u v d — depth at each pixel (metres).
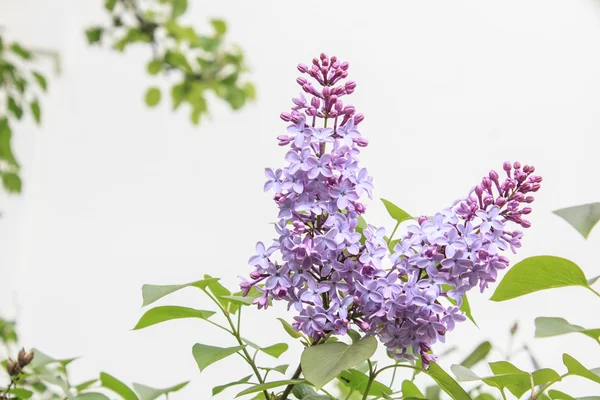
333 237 0.96
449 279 0.97
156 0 2.54
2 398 1.16
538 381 1.02
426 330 0.97
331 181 0.97
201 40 2.55
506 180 1.00
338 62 1.01
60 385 1.15
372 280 0.97
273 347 1.08
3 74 2.07
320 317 0.97
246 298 1.04
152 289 1.02
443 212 0.98
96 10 3.34
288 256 0.97
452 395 1.03
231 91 2.57
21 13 3.23
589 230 0.99
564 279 1.02
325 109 0.99
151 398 1.13
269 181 0.98
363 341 0.97
